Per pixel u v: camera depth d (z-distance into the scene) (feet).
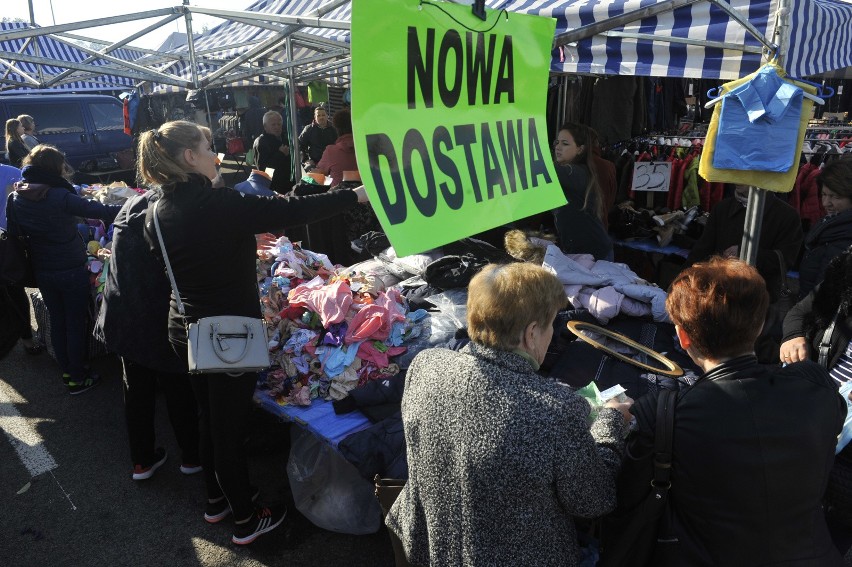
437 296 11.06
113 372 14.34
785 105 6.83
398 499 5.54
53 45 29.53
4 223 15.56
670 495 4.42
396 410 8.39
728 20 9.12
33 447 11.36
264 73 17.79
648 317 9.91
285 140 32.65
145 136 6.88
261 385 9.34
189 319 7.29
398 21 4.76
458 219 5.47
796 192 16.22
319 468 8.66
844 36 12.23
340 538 8.98
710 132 7.55
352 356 9.11
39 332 14.94
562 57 13.62
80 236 12.75
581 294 10.34
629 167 19.58
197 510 9.61
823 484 4.24
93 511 9.62
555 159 12.48
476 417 4.26
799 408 4.11
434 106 5.26
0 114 33.58
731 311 4.25
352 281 10.66
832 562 4.26
